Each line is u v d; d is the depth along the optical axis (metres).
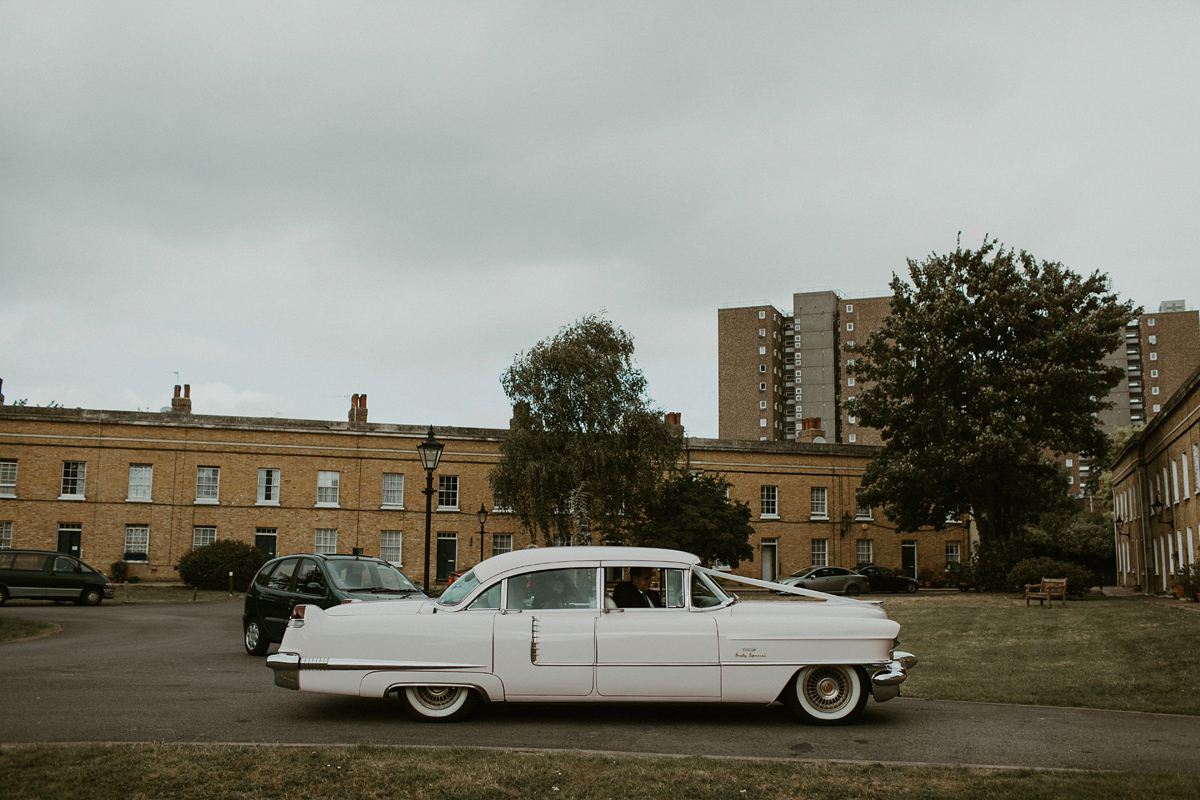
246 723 8.30
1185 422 32.06
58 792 5.63
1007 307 36.69
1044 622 20.62
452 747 7.16
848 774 6.44
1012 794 5.90
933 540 49.31
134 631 19.64
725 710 9.46
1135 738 8.15
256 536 41.81
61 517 39.97
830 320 110.69
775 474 48.16
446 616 8.71
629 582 9.00
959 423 36.38
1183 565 31.81
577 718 8.94
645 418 37.50
